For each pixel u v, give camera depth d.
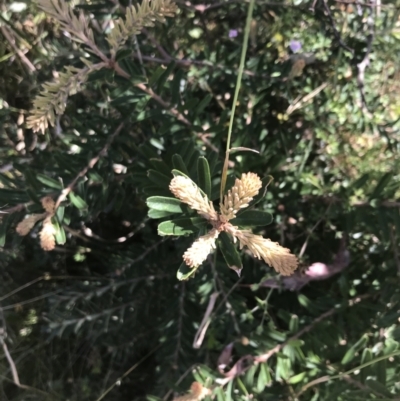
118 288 0.42
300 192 0.35
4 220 0.25
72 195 0.26
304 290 0.36
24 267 0.43
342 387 0.26
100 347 0.45
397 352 0.24
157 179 0.23
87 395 0.44
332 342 0.30
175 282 0.37
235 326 0.33
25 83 0.38
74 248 0.42
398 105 0.42
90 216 0.31
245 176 0.16
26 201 0.26
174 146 0.27
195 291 0.36
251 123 0.35
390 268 0.31
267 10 0.37
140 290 0.39
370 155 0.40
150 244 0.38
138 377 0.44
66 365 0.45
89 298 0.39
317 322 0.30
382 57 0.39
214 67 0.35
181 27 0.39
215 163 0.26
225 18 0.39
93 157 0.28
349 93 0.39
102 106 0.34
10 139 0.38
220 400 0.28
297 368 0.31
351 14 0.38
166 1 0.19
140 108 0.27
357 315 0.32
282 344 0.30
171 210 0.19
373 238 0.35
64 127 0.39
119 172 0.35
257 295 0.38
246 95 0.37
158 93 0.27
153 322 0.40
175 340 0.36
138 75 0.25
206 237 0.17
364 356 0.26
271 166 0.33
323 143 0.40
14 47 0.36
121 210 0.38
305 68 0.39
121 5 0.29
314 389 0.30
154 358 0.44
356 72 0.38
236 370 0.30
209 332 0.35
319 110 0.39
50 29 0.37
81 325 0.41
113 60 0.22
